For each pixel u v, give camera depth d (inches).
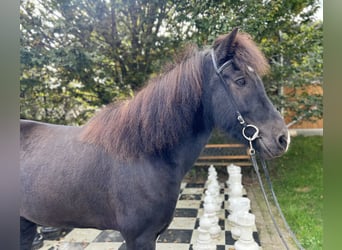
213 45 55.4
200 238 85.5
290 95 199.9
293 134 280.1
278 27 169.5
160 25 182.4
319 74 190.1
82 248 98.0
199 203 150.9
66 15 163.3
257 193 169.3
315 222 120.3
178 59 57.0
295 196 160.6
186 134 53.7
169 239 104.7
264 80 188.9
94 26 171.9
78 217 55.7
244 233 81.0
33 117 173.5
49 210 55.4
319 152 244.8
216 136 201.6
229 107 50.8
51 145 58.5
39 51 151.9
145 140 52.3
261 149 50.4
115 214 53.3
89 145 55.5
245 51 51.1
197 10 156.7
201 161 205.3
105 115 57.2
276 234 109.3
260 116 50.0
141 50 186.5
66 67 161.0
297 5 167.0
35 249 96.6
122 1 170.2
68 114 188.2
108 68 183.6
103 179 52.8
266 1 157.8
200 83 52.7
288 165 221.5
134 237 52.0
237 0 151.9
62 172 54.2
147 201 50.9
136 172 51.3
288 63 191.8
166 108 52.6
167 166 52.8
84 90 184.1
